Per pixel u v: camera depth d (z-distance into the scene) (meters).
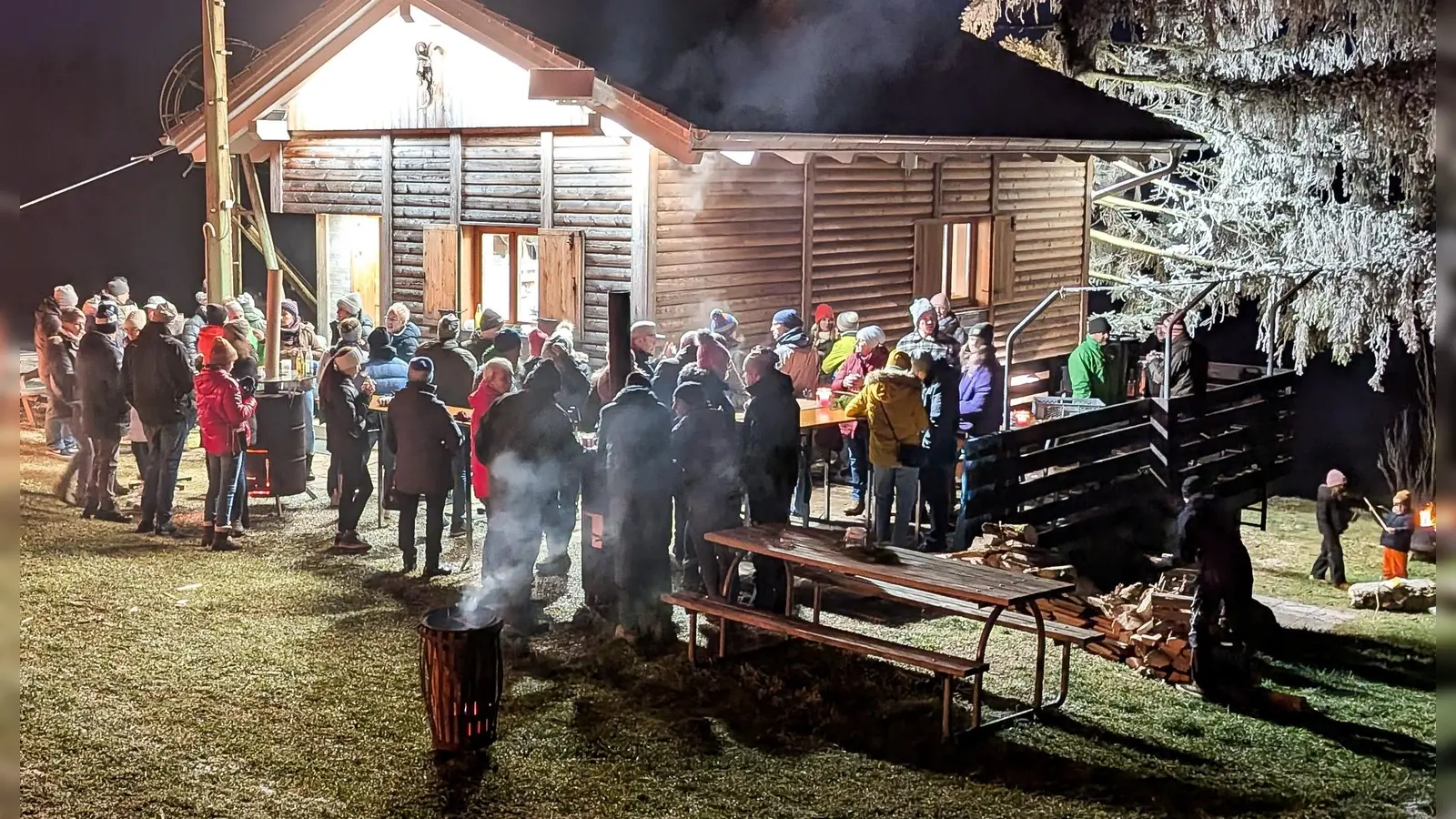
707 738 7.12
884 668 8.20
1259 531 13.08
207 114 13.93
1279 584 10.89
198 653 8.25
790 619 7.80
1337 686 8.17
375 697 7.58
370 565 10.25
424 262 15.52
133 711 7.32
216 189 14.02
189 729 7.09
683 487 8.73
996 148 15.61
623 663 8.21
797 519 12.06
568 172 14.12
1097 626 8.77
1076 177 19.02
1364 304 13.11
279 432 11.76
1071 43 15.70
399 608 9.23
